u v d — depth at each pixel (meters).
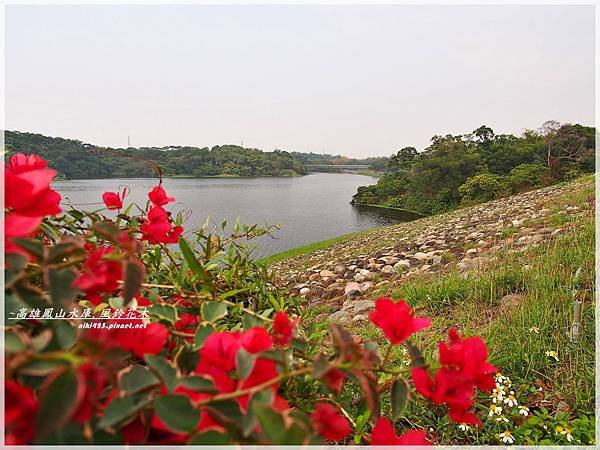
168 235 1.41
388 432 0.78
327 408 0.68
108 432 0.61
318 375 0.68
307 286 6.70
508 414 2.35
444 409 2.27
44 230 0.99
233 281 1.54
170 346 0.94
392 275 6.32
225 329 1.13
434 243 8.73
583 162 30.34
